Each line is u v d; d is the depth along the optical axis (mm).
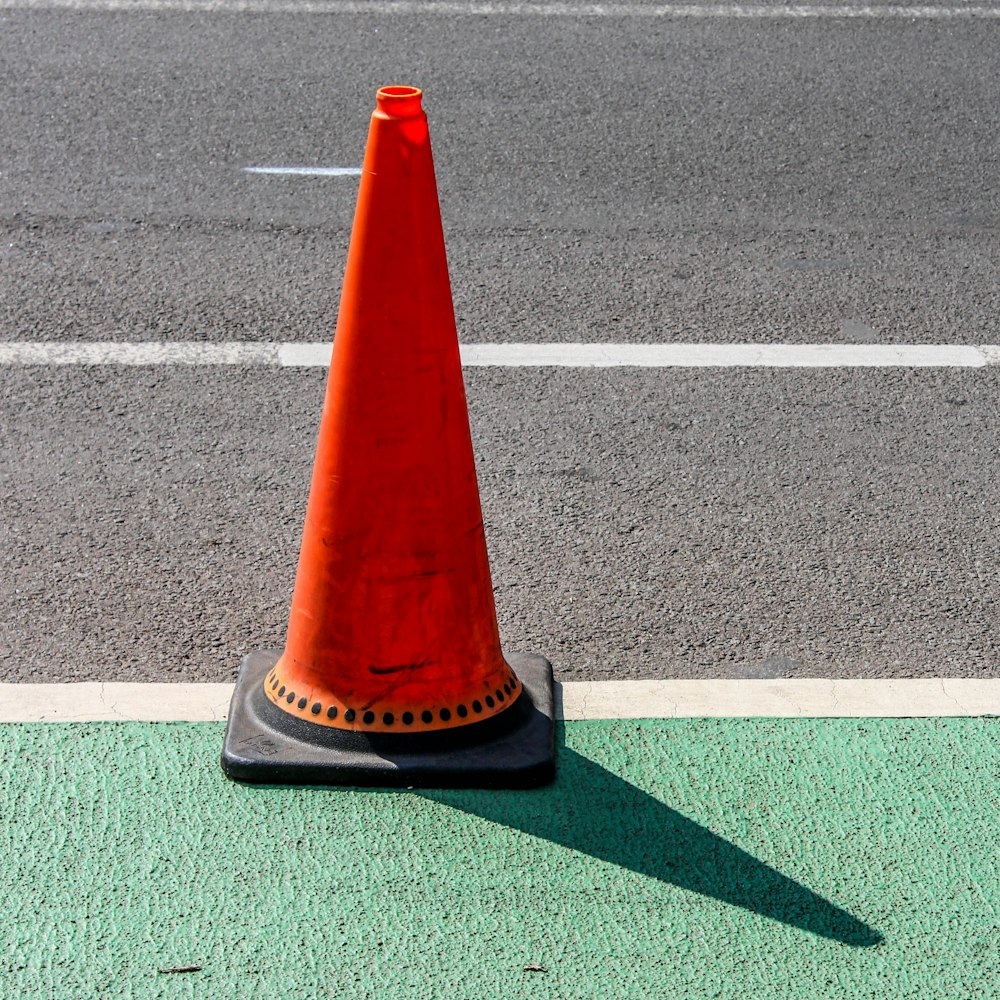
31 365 5273
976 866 2994
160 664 3689
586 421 5020
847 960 2764
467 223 6582
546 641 3818
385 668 3201
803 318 5809
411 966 2738
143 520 4359
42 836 3033
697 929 2826
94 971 2721
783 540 4332
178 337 5520
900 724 3420
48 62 8336
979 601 4055
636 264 6238
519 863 2979
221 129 7527
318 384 5223
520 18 9242
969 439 4961
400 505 3096
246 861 2979
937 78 8484
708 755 3305
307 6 9336
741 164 7312
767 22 9289
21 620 3859
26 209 6578
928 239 6551
